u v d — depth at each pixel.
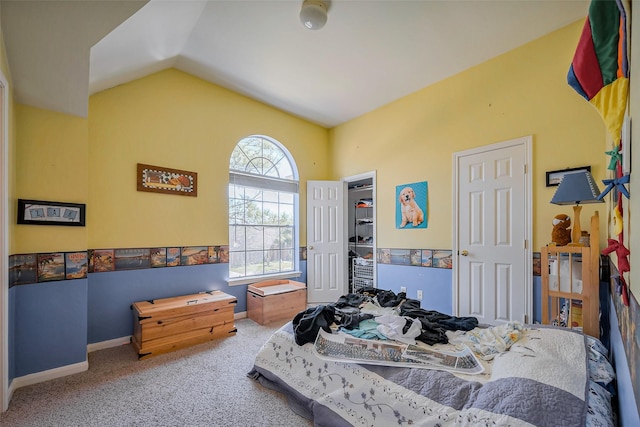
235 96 3.75
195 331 2.82
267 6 2.33
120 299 2.82
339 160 4.70
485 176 2.99
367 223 5.04
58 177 2.22
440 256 3.35
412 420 1.27
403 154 3.78
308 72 3.27
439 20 2.44
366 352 1.65
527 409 1.01
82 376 2.20
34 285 2.11
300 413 1.74
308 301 4.39
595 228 1.97
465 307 3.11
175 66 3.21
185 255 3.25
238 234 3.85
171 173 3.18
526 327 1.73
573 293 2.08
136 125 2.96
